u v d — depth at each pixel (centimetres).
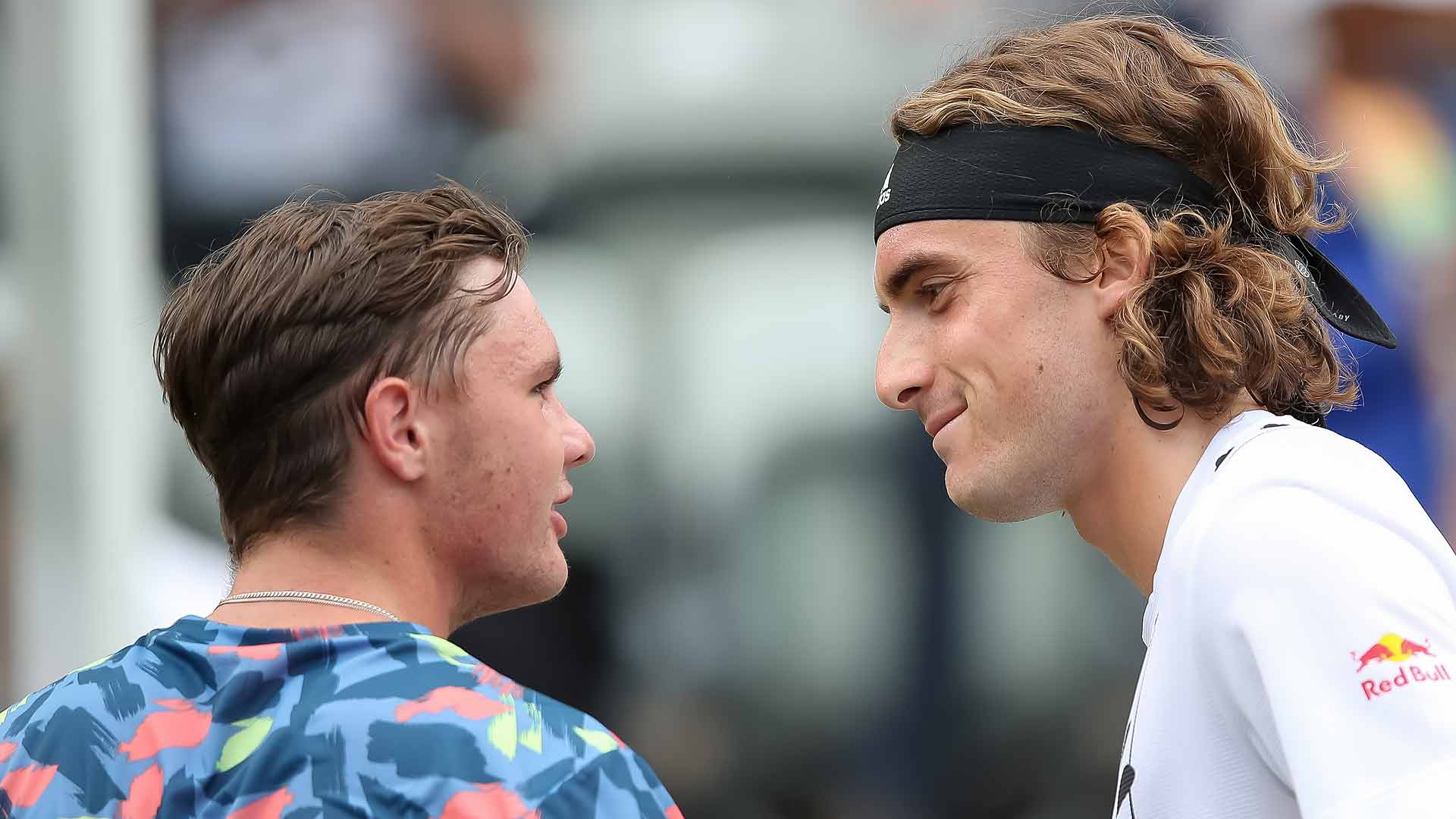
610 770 399
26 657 1349
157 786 399
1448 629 421
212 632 420
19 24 1351
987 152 524
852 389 1639
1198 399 502
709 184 1628
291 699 402
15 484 1359
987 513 532
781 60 1622
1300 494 444
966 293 524
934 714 1612
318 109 1512
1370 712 406
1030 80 527
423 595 440
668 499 1622
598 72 1595
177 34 1472
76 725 415
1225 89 521
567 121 1592
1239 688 435
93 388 1366
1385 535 436
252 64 1495
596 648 1603
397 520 434
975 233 523
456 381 435
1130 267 511
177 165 1480
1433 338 1428
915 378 534
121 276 1384
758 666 1614
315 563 429
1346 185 1430
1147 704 463
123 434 1387
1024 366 515
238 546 443
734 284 1633
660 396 1628
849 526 1628
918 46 1605
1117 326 508
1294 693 414
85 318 1363
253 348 426
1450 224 1450
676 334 1628
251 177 1500
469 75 1558
